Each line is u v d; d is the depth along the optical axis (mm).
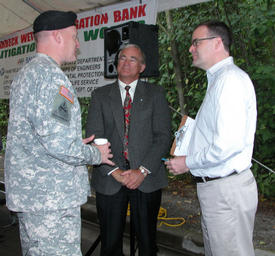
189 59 4887
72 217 1748
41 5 3842
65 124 1594
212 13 4461
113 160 2375
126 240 3369
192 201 4059
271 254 2684
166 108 2432
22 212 1701
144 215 2369
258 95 3998
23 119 1631
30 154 1648
